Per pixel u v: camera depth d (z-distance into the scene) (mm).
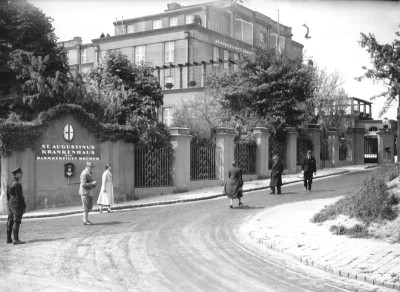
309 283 6766
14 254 8711
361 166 35594
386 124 37156
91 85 22281
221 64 35750
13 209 9945
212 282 6645
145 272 7234
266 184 24172
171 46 35562
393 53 8633
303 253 8648
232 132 25406
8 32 18766
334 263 7801
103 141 18500
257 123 28422
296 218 13109
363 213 10938
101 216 14914
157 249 9242
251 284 6590
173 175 21938
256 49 29750
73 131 17688
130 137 19141
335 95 36312
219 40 33562
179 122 25844
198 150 23781
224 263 8023
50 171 17062
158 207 17328
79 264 7797
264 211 14875
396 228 10031
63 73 19438
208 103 30047
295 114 29656
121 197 18875
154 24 36312
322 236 10391
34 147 16609
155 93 24016
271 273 7344
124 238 10562
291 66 28797
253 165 27594
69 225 12828
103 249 9219
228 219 13578
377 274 7059
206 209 16016
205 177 24125
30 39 19297
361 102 39375
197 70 36188
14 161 16062
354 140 38094
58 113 17141
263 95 29047
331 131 35312
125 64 23641
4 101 18297
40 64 18125
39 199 16703
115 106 20531
